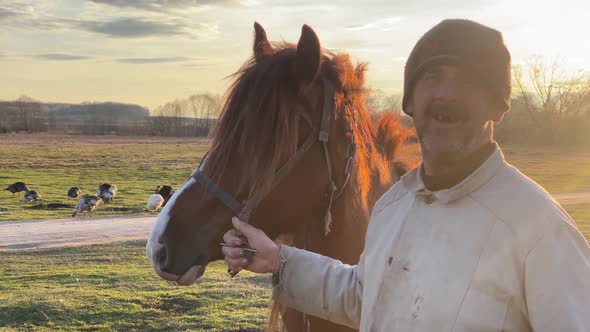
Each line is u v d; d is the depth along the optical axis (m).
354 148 2.01
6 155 57.50
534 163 45.91
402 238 1.27
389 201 1.43
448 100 1.16
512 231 1.10
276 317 2.24
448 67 1.17
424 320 1.14
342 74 2.02
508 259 1.09
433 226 1.21
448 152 1.19
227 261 1.80
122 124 138.88
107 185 27.94
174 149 72.31
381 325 1.24
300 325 2.15
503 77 1.18
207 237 1.83
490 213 1.14
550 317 1.02
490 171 1.18
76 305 7.54
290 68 1.88
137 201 28.62
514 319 1.08
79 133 117.62
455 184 1.21
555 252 1.05
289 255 1.79
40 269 11.07
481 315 1.08
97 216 22.91
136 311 7.30
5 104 147.50
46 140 90.56
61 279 9.62
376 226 1.43
